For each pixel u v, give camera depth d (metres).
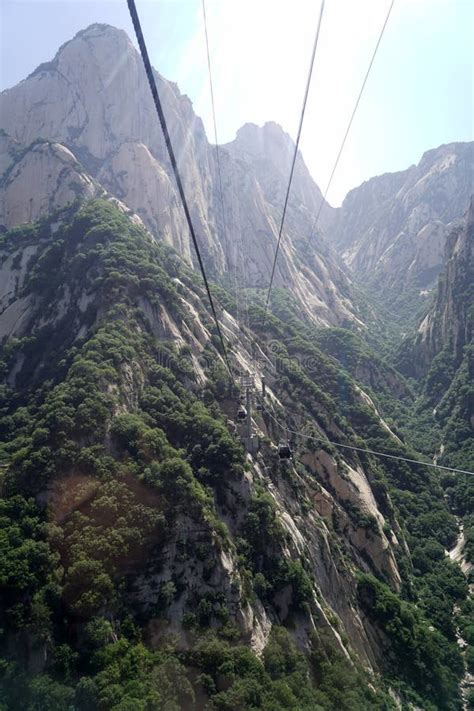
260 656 39.41
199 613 39.00
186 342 67.12
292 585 45.91
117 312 61.38
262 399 68.56
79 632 34.94
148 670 34.38
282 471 59.56
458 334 117.38
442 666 51.84
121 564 38.62
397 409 110.12
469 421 94.25
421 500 78.19
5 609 34.44
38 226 89.69
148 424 51.00
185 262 108.12
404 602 58.16
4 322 73.38
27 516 39.31
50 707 30.64
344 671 41.31
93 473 42.56
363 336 154.88
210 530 42.97
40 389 56.38
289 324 115.19
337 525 62.91
